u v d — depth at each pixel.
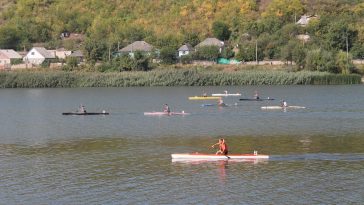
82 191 102.62
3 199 98.88
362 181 105.56
